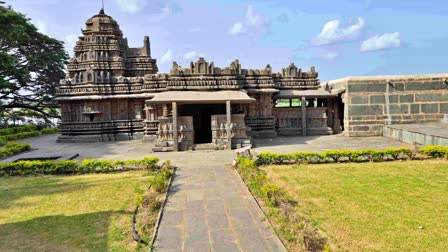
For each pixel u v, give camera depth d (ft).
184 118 62.08
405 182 33.71
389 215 24.86
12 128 113.19
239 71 82.79
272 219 24.61
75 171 44.57
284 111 84.89
